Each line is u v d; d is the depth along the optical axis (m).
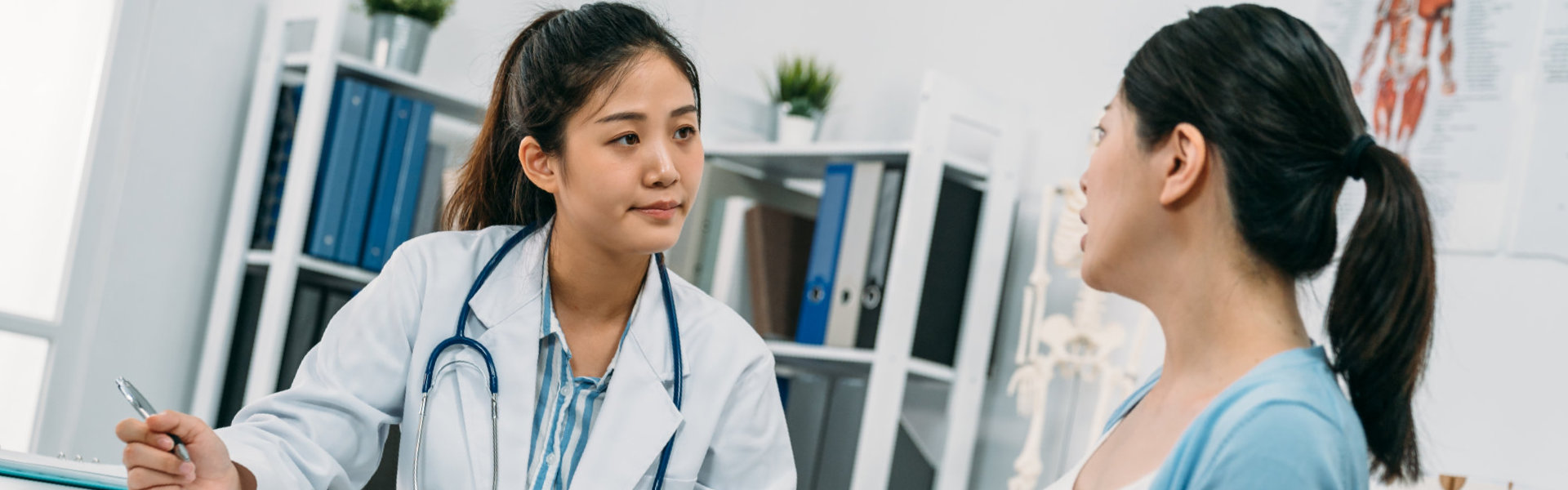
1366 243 0.70
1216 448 0.68
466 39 2.91
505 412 1.12
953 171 2.65
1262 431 0.66
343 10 2.52
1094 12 2.69
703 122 2.92
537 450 1.13
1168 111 0.75
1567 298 2.02
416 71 2.68
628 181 1.05
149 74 2.54
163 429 0.88
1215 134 0.73
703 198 2.83
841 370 2.71
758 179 2.95
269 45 2.62
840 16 3.13
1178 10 2.54
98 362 2.48
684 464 1.17
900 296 2.47
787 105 2.89
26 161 2.42
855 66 3.08
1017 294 2.71
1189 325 0.77
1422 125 2.20
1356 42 2.29
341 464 1.10
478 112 2.58
